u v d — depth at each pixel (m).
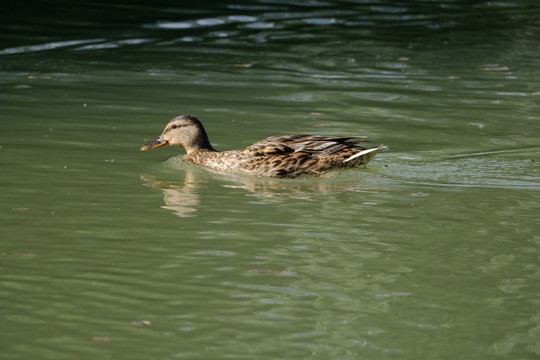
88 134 16.72
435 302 9.16
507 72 23.62
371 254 10.49
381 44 27.41
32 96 19.81
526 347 8.20
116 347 8.05
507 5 36.34
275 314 8.82
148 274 9.76
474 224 11.64
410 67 24.08
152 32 28.56
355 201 12.77
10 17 30.39
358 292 9.38
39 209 12.01
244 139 16.52
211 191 13.34
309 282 9.62
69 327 8.44
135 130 17.16
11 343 8.09
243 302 9.08
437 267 10.10
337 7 34.75
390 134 16.97
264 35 28.52
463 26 31.11
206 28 29.50
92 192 12.98
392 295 9.32
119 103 19.39
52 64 23.50
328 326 8.56
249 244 10.79
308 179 14.23
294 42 27.47
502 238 11.09
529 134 17.02
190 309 8.89
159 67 23.47
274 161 14.43
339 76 22.75
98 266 9.96
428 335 8.42
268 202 12.70
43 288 9.31
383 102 19.89
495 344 8.26
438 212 12.18
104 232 11.12
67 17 30.78
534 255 10.48
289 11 33.41
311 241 10.94
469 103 19.92
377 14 33.31
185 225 11.48
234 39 27.72
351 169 14.62
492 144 16.20
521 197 12.93
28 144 15.77
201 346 8.12
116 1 34.47
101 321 8.58
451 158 15.22
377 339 8.33
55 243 10.66
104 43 26.56
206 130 17.16
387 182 13.84
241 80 22.06
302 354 8.02
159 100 19.77
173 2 34.56
